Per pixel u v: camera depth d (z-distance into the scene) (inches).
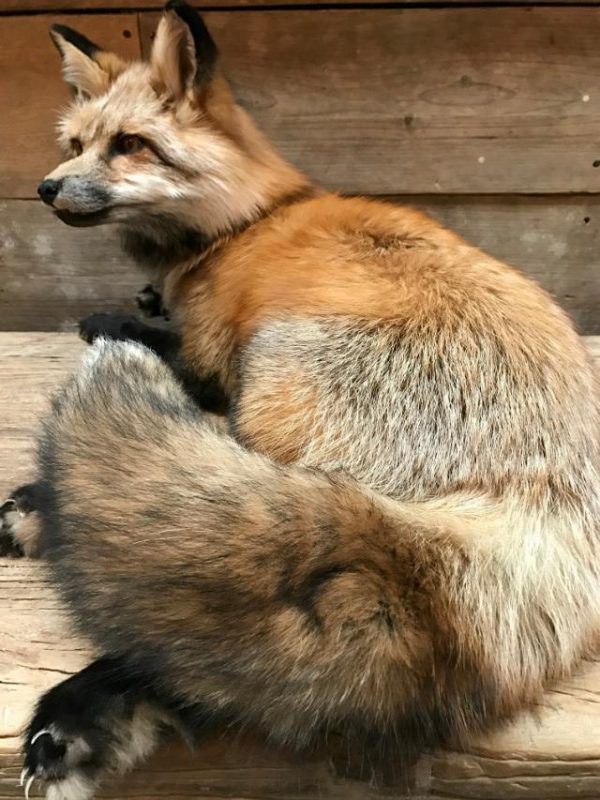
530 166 34.3
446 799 17.4
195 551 15.4
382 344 20.6
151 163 25.4
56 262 38.0
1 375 31.1
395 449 19.4
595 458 19.5
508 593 16.5
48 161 35.0
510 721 17.5
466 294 21.5
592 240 36.1
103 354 20.1
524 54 31.9
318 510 16.1
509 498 18.0
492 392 19.3
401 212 25.4
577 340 22.1
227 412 26.2
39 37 32.2
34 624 19.7
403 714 15.4
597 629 18.2
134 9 31.6
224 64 32.5
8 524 22.0
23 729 17.1
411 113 33.4
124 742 16.6
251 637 14.9
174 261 27.8
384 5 31.2
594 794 17.4
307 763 17.2
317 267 23.0
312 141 34.2
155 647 15.2
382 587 15.4
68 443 17.8
